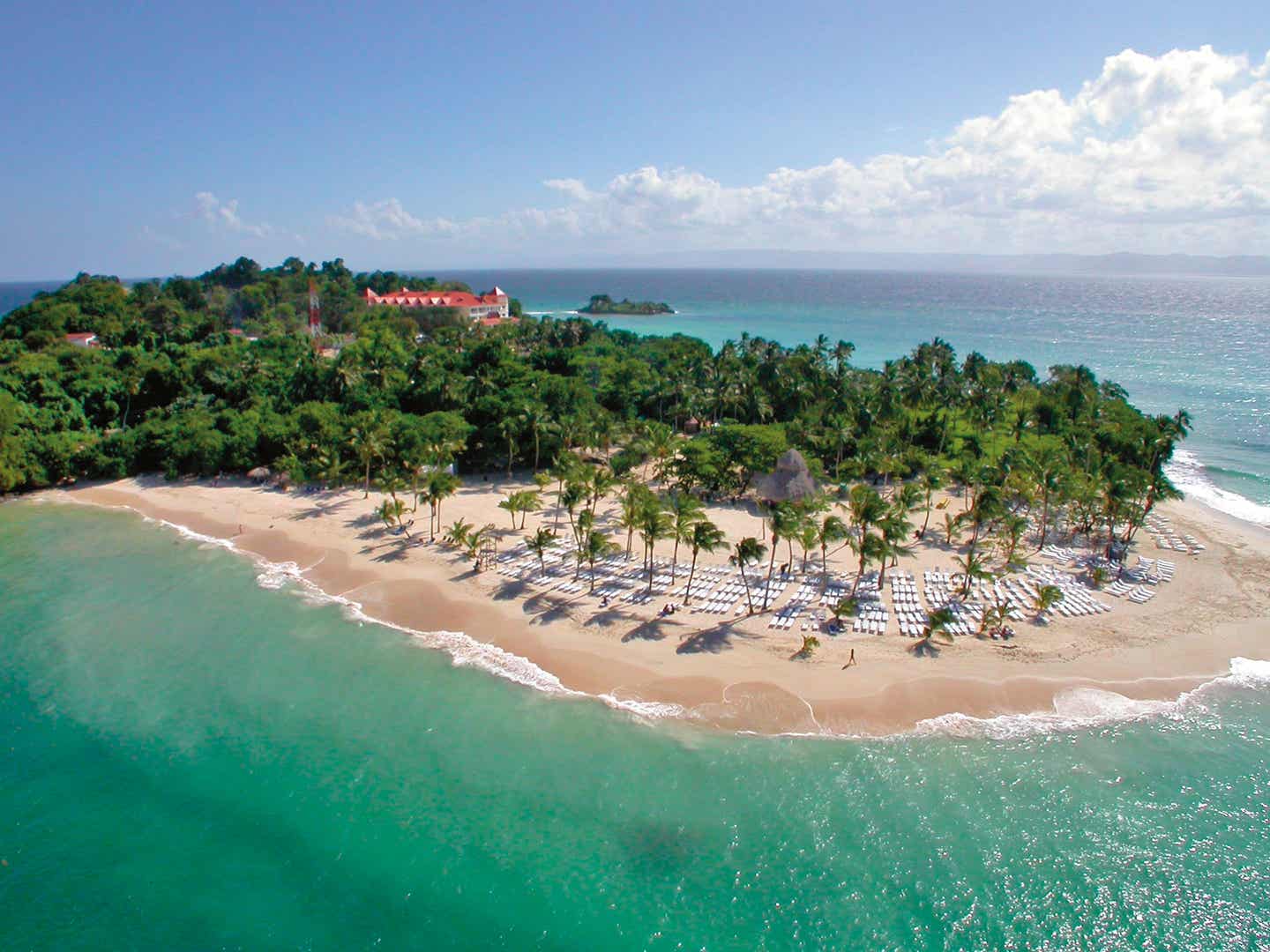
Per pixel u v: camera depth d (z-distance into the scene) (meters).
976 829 35.41
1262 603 56.56
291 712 43.78
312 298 158.25
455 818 35.97
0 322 158.50
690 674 46.47
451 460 80.31
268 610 55.94
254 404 100.31
